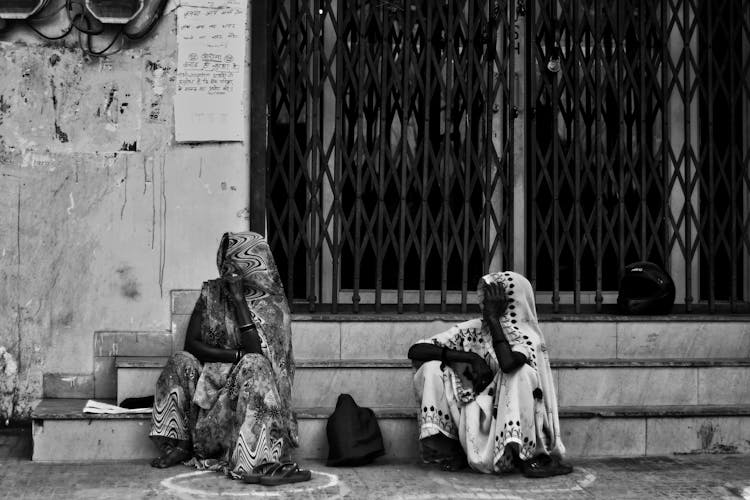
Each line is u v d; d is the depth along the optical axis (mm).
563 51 7098
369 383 6156
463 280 6738
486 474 5480
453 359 5602
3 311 6301
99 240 6336
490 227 7043
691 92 7074
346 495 5020
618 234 7039
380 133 6715
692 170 7262
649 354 6637
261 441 5250
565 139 7102
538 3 7086
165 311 6359
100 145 6348
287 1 6805
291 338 5836
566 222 6906
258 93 6512
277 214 6801
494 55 6852
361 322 6441
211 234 6391
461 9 6828
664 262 7027
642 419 5977
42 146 6316
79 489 5070
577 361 6270
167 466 5523
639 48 7027
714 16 7242
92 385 6328
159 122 6375
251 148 6516
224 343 5578
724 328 6699
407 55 6746
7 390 6293
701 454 6008
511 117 6816
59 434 5664
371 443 5664
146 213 6359
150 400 5879
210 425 5418
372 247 6742
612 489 5211
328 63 6707
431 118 6988
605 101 7125
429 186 6766
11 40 6312
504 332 5586
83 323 6324
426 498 4996
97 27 6340
